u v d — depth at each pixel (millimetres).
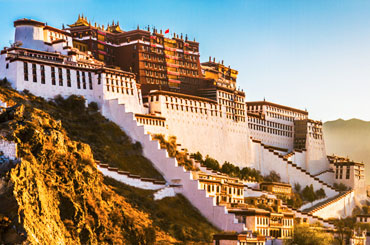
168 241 176875
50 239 131625
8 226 123062
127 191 193625
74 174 154750
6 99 196625
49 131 154125
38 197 133750
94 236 151000
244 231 190375
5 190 127062
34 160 141375
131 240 164625
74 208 147000
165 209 197125
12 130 140125
